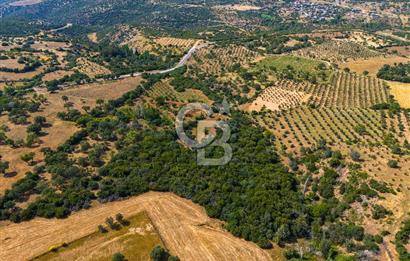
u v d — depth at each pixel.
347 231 126.06
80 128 195.38
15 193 143.12
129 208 140.50
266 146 183.88
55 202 139.25
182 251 123.50
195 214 138.50
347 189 145.38
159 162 161.50
